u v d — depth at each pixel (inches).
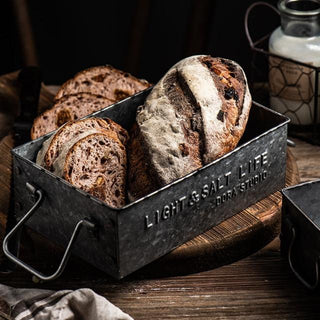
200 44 62.2
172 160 40.0
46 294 38.5
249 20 65.5
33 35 64.2
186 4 65.7
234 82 42.3
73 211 38.5
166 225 39.2
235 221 41.8
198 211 40.3
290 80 49.2
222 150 40.9
